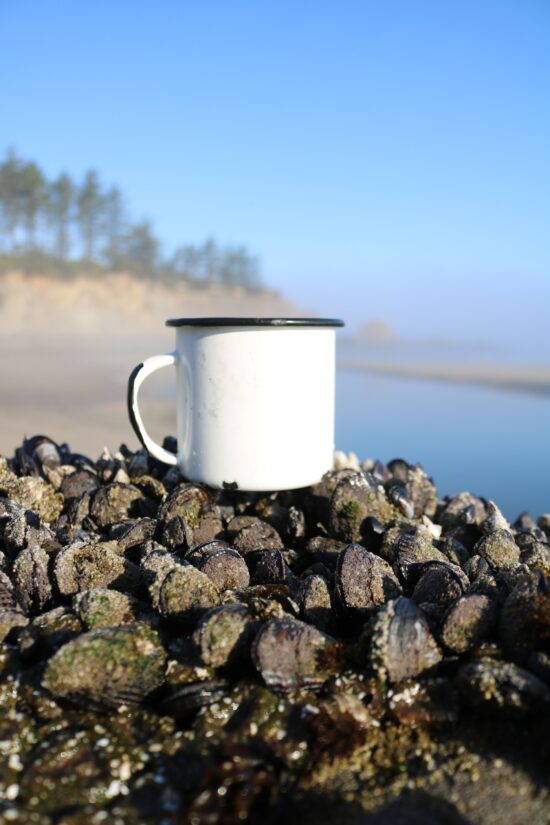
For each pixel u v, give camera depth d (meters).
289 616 0.31
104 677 0.29
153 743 0.28
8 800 0.26
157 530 0.40
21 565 0.35
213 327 0.39
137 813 0.25
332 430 0.43
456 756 0.27
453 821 0.24
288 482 0.40
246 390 0.39
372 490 0.42
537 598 0.29
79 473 0.47
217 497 0.43
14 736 0.28
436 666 0.29
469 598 0.30
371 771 0.26
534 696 0.27
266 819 0.25
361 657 0.30
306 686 0.29
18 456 0.51
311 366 0.40
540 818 0.24
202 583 0.33
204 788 0.25
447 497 0.53
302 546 0.42
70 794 0.26
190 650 0.30
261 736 0.27
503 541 0.39
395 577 0.35
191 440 0.41
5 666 0.31
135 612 0.33
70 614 0.32
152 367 0.42
